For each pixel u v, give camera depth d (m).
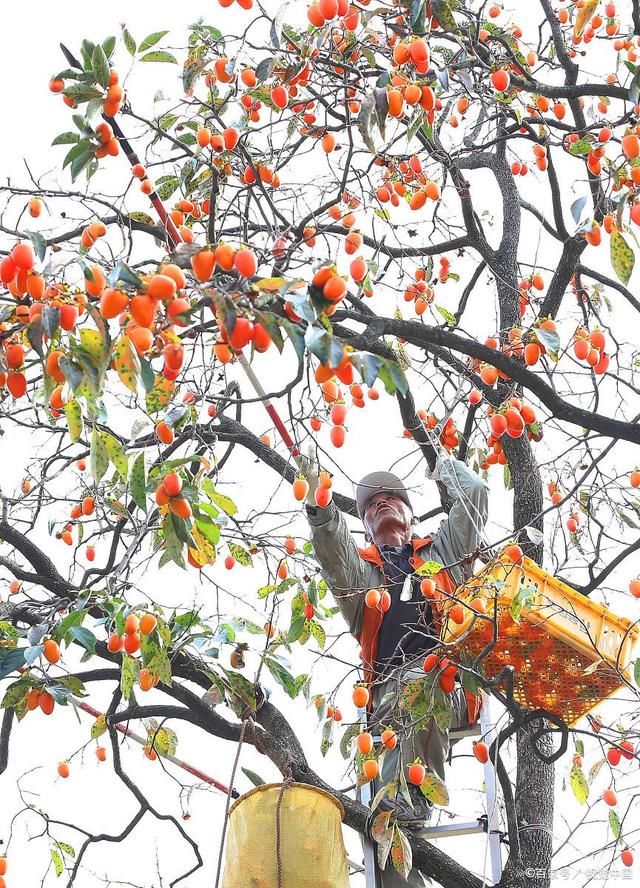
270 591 5.51
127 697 4.57
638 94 4.90
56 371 3.49
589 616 4.70
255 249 4.56
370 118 4.33
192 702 5.32
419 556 5.57
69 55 4.21
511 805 4.98
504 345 5.70
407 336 5.05
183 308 3.37
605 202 5.01
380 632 5.43
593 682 4.86
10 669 4.61
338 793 5.12
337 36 5.54
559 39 5.70
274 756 5.20
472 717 5.25
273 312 3.53
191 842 5.68
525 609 4.53
